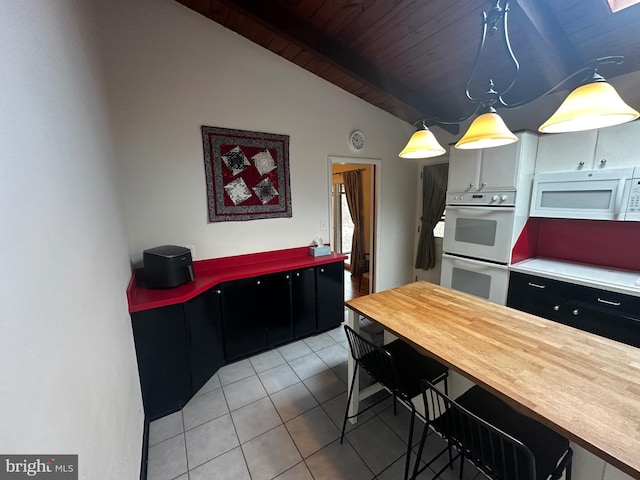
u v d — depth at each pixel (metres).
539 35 1.82
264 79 2.57
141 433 1.63
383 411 1.94
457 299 1.85
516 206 2.41
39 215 0.66
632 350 1.22
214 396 2.10
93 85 1.45
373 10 1.97
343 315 3.15
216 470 1.54
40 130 0.73
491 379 1.04
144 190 2.18
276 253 2.86
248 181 2.61
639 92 2.11
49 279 0.68
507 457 1.03
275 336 2.69
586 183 2.12
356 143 3.24
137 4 2.00
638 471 0.69
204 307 2.15
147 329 1.81
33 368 0.56
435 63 2.43
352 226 5.64
